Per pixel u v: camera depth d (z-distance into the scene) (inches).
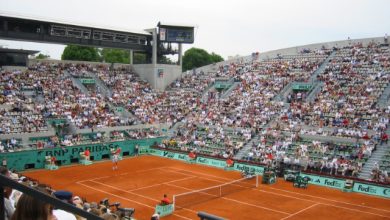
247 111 2787.9
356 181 1818.4
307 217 1390.3
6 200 238.5
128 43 3410.4
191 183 1891.0
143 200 1576.0
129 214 1178.0
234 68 3521.2
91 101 2876.5
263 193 1715.1
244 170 2202.3
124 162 2433.6
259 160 2224.4
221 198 1612.9
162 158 2598.4
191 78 3590.1
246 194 1690.5
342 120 2345.0
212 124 2780.5
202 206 1489.9
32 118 2406.5
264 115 2677.2
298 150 2193.7
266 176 1900.8
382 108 2329.0
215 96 3147.1
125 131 2748.5
